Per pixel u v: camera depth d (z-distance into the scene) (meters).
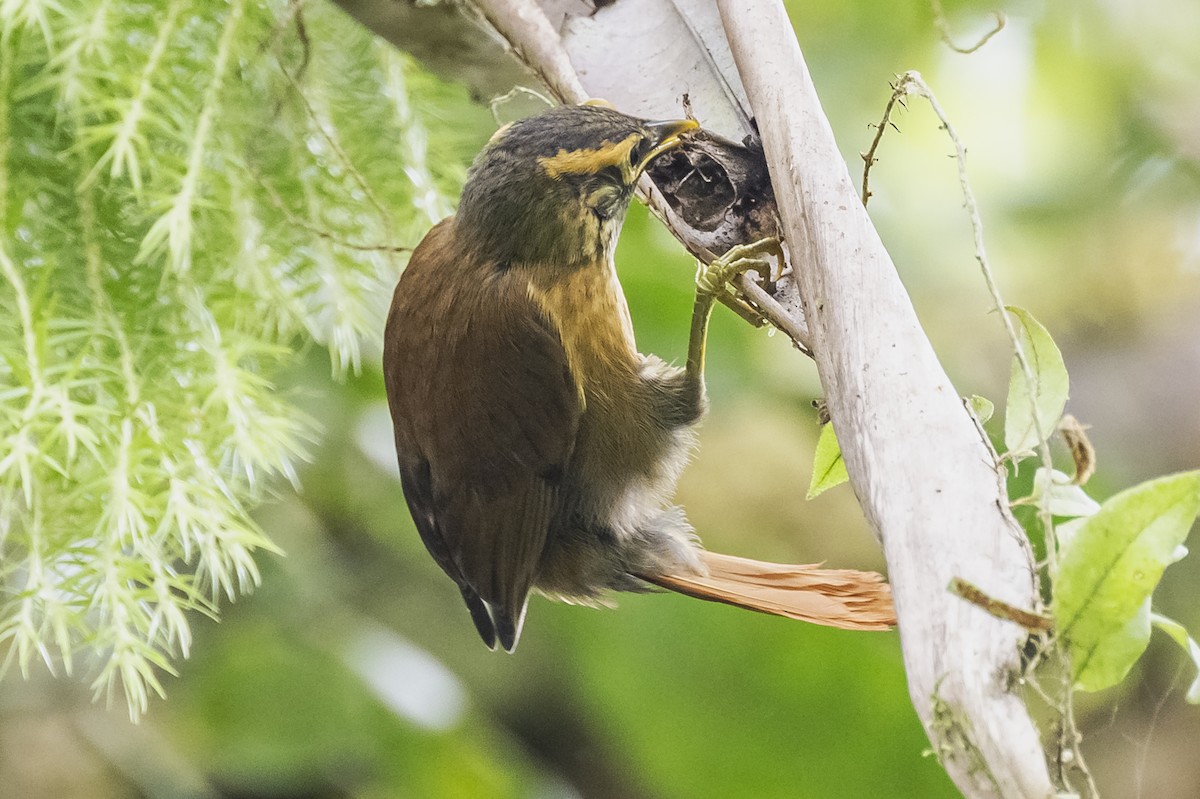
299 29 4.36
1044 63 7.32
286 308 4.40
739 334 6.38
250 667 6.23
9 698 6.25
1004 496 2.48
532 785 6.59
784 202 3.03
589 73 4.10
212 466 4.14
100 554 3.81
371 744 6.20
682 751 6.08
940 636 2.34
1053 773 2.38
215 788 6.50
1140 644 2.34
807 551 6.46
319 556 6.61
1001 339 7.17
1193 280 7.60
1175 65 7.45
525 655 7.17
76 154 4.07
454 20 4.35
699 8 3.97
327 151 4.52
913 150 7.17
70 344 4.05
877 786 5.97
